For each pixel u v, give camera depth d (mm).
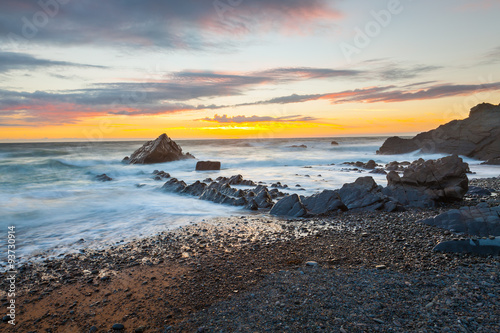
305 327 4336
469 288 5098
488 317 4227
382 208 12844
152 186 20578
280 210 12906
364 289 5398
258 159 40656
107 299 5766
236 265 7164
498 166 32062
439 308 4566
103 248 8633
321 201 13359
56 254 8195
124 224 11281
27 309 5484
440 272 5957
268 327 4414
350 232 9656
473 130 43906
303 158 42969
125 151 53188
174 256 7887
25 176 26000
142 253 8172
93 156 43312
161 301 5602
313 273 6371
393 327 4188
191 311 5191
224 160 39906
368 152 57688
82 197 16828
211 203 15312
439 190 13961
